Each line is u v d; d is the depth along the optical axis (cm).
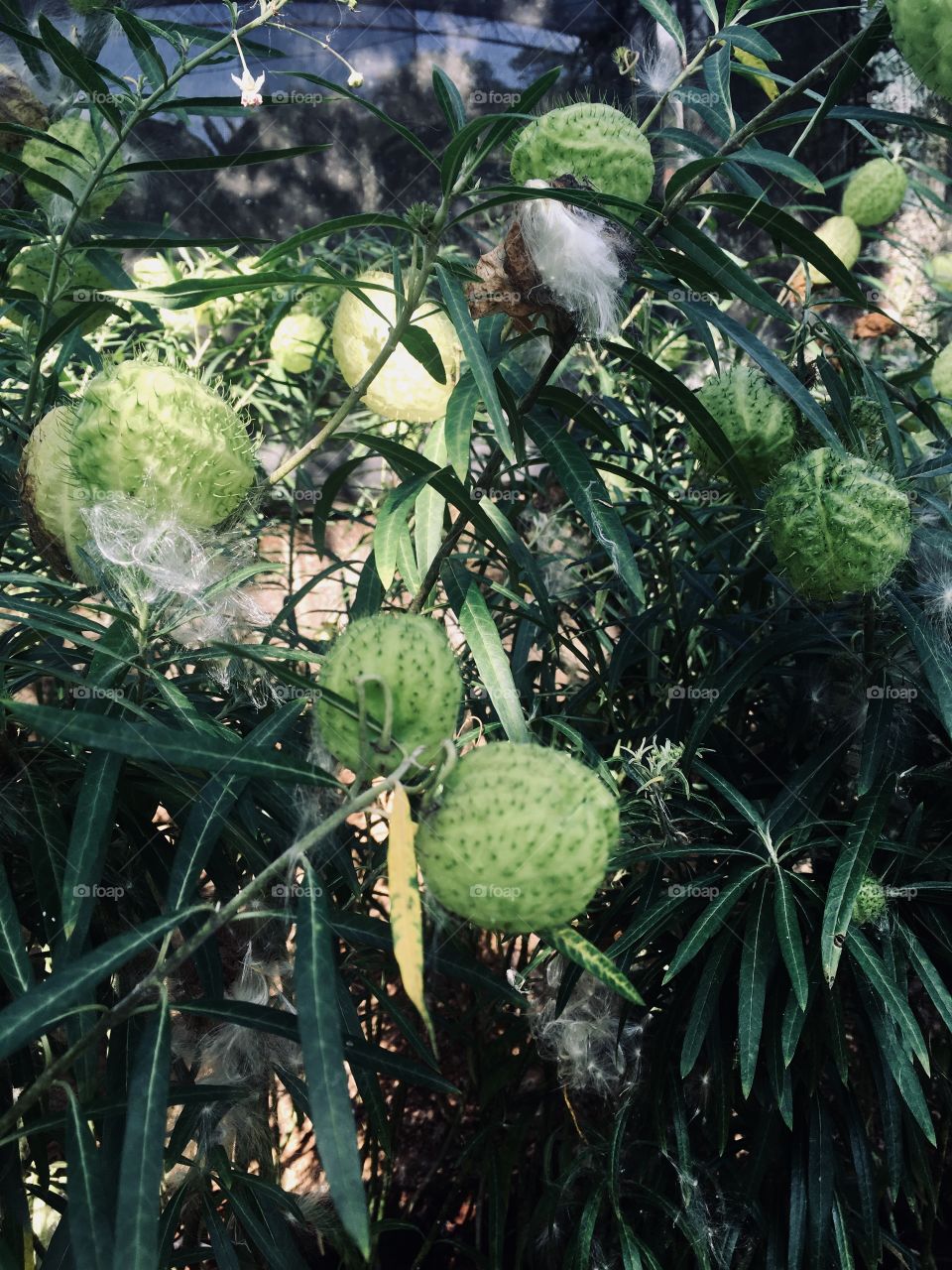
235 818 46
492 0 116
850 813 60
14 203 58
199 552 40
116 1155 39
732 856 54
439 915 38
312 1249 70
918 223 117
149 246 48
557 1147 73
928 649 44
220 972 45
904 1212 74
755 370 53
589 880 28
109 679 39
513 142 42
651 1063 62
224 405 37
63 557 41
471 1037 70
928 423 61
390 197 119
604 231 38
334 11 111
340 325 47
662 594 75
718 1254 58
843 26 115
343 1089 28
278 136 116
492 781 27
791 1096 52
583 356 87
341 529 112
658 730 62
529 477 73
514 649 63
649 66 57
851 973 55
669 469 79
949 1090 62
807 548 43
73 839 35
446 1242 67
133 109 51
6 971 36
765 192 44
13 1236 44
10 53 57
